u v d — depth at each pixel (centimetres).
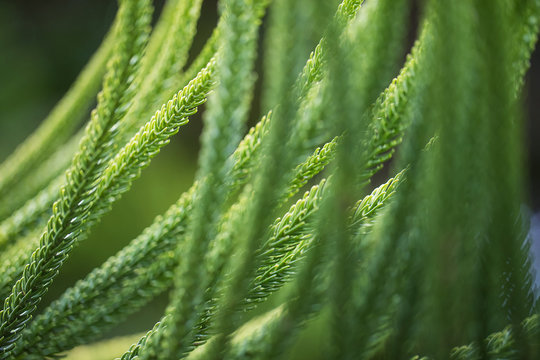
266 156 30
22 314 35
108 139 34
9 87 166
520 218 31
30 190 45
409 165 32
